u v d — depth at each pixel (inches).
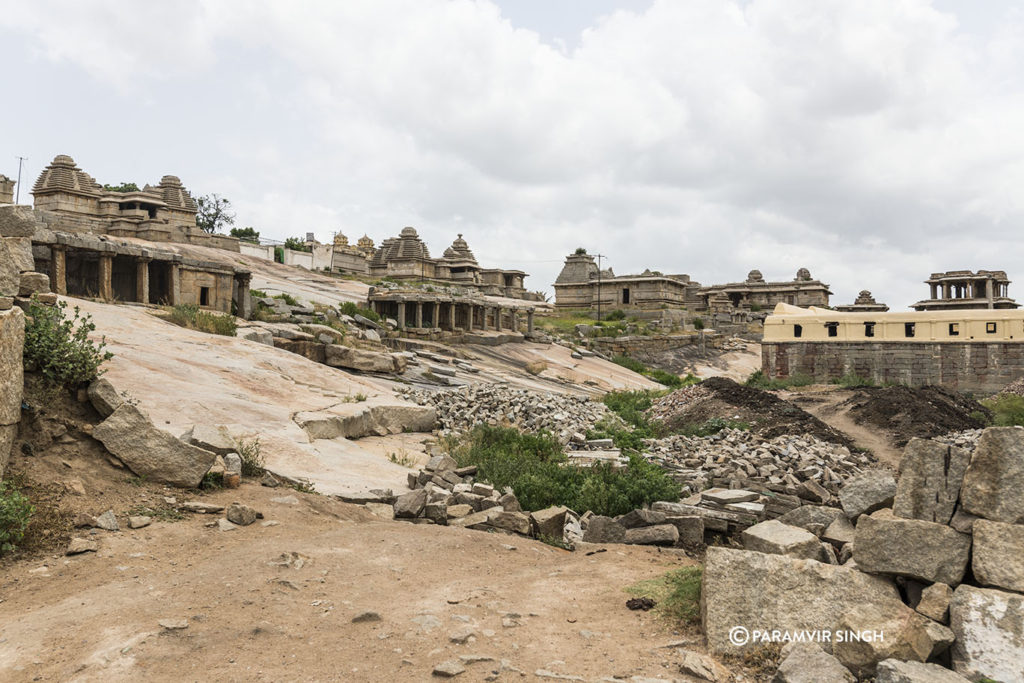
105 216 2319.1
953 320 1870.1
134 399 582.9
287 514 400.8
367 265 3280.0
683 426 1088.2
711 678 218.8
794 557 271.9
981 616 227.6
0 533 305.0
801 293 4293.8
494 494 482.3
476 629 258.7
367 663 227.3
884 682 209.0
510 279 3907.5
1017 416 1341.0
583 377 1792.6
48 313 420.8
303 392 800.3
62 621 251.8
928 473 258.1
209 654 229.6
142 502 376.8
